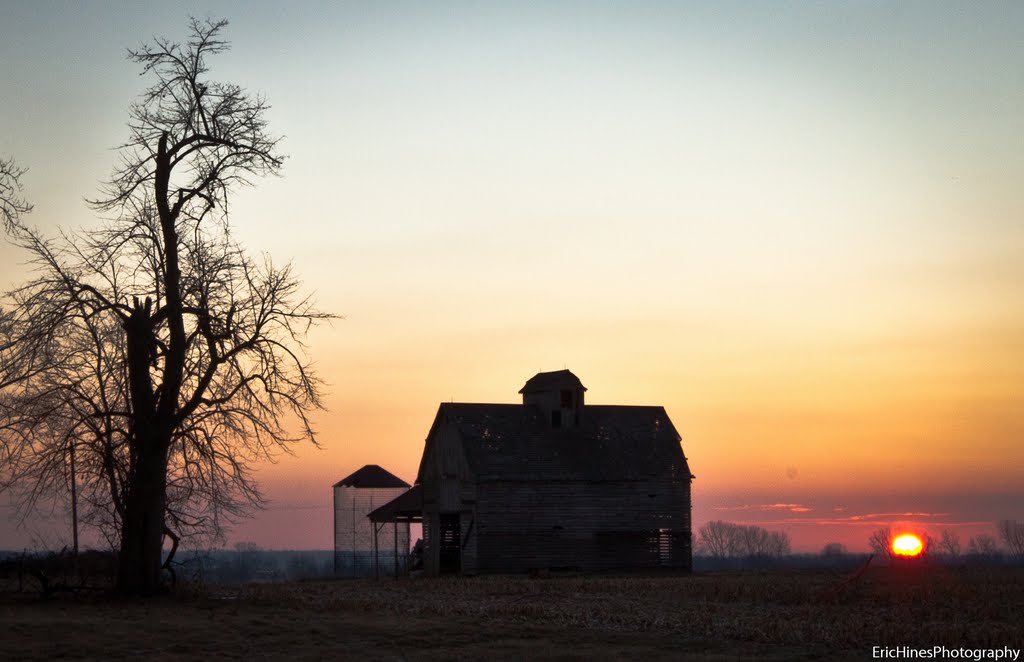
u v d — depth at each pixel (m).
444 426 76.31
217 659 26.97
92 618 35.19
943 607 38.06
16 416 43.38
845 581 46.81
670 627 32.50
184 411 43.06
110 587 44.50
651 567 74.50
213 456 44.09
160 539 44.22
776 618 34.75
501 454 73.25
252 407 43.34
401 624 33.59
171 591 44.59
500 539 71.31
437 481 75.12
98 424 43.59
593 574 71.88
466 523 72.00
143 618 35.38
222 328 43.00
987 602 39.34
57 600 42.78
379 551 82.12
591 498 74.00
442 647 28.88
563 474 73.44
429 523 75.31
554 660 26.23
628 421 80.12
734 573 74.50
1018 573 59.59
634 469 75.69
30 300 41.81
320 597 46.25
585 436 77.31
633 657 26.48
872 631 30.36
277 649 28.61
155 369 44.38
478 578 65.88
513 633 31.27
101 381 44.03
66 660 26.94
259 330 43.38
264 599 43.16
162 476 43.88
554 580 61.22
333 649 28.53
